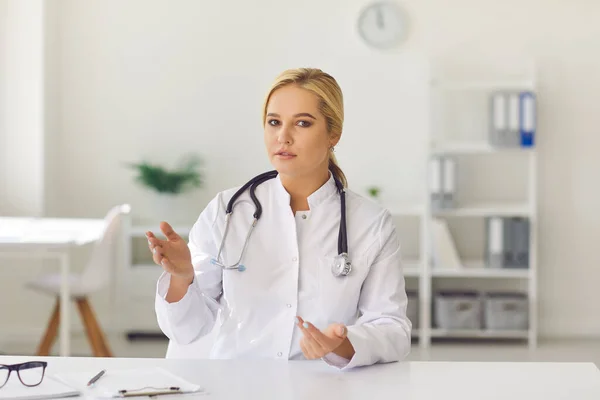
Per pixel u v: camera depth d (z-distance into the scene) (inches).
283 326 82.8
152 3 238.8
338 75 238.7
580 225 239.6
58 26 238.5
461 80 237.6
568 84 237.5
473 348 226.7
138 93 240.4
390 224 85.7
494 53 237.3
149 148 241.3
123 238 239.6
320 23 238.2
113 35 239.3
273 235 84.4
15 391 68.7
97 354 199.0
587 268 240.8
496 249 228.1
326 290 82.9
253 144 240.7
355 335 76.9
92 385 70.7
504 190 240.5
